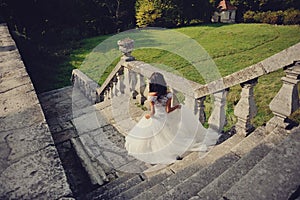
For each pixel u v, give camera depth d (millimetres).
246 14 23766
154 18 20078
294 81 2723
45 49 13633
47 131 2785
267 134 3104
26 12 15688
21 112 3203
